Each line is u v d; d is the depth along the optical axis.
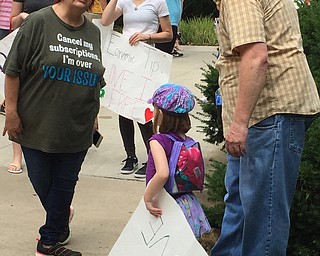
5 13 7.14
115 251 3.67
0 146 7.12
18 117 4.10
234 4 3.21
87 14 6.64
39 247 4.39
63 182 4.27
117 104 6.09
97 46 4.21
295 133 3.37
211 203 5.15
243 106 3.17
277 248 3.42
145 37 6.05
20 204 5.41
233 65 3.37
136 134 7.59
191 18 19.03
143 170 6.14
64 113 4.08
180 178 3.57
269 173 3.33
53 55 3.98
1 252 4.49
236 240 3.82
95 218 5.14
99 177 6.14
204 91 5.87
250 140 3.35
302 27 4.95
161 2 6.09
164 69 6.04
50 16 4.02
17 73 4.03
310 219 4.04
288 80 3.31
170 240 3.51
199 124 7.79
